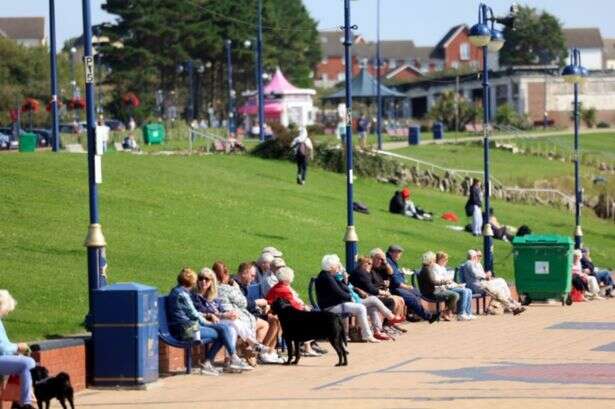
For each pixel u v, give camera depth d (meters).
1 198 75.50
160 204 83.38
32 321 48.19
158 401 39.31
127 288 41.94
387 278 61.56
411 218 105.31
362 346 54.06
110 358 41.91
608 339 55.62
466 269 69.00
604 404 36.34
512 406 36.31
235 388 42.06
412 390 40.25
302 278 68.56
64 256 62.72
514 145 177.25
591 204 147.62
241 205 89.94
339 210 99.06
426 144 174.50
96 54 190.12
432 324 63.03
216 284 47.47
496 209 127.44
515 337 56.88
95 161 44.25
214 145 129.62
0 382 36.62
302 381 43.50
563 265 75.19
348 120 66.19
